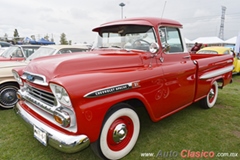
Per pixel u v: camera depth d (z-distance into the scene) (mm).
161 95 2633
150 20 2777
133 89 2215
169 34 3008
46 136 1917
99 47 3273
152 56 2656
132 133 2480
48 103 2049
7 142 2713
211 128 3217
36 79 2129
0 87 3943
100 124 1920
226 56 4410
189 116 3742
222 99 4945
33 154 2438
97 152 2145
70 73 1991
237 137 2930
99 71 2141
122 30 2973
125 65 2395
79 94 1718
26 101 2537
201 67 3424
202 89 3605
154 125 3314
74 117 1796
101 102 1893
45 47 5641
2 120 3471
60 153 2465
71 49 5633
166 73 2670
